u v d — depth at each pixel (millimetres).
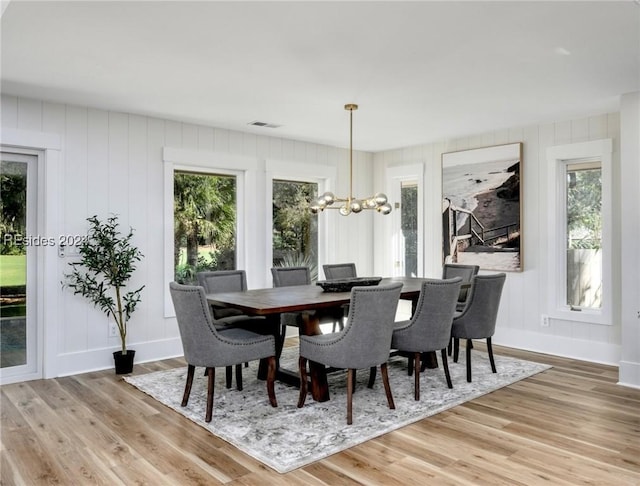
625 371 4027
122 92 3979
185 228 5246
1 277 4105
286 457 2648
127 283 4688
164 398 3637
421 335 3596
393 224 6734
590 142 4789
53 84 3760
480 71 3475
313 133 5590
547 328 5109
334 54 3141
